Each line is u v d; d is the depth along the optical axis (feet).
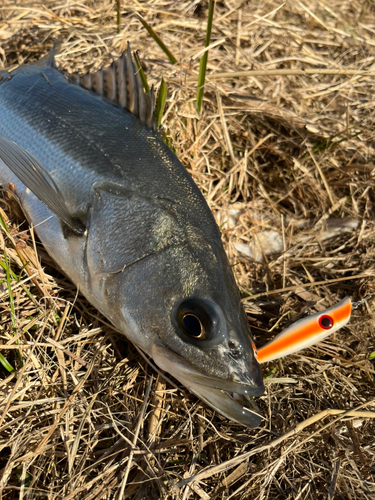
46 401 0.91
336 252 1.40
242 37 1.73
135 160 1.00
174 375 0.89
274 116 1.55
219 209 1.39
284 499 0.93
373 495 0.93
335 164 1.52
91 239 0.98
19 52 1.63
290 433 0.91
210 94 1.54
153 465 0.89
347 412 0.96
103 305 0.98
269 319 1.20
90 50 1.60
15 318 0.98
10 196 1.16
